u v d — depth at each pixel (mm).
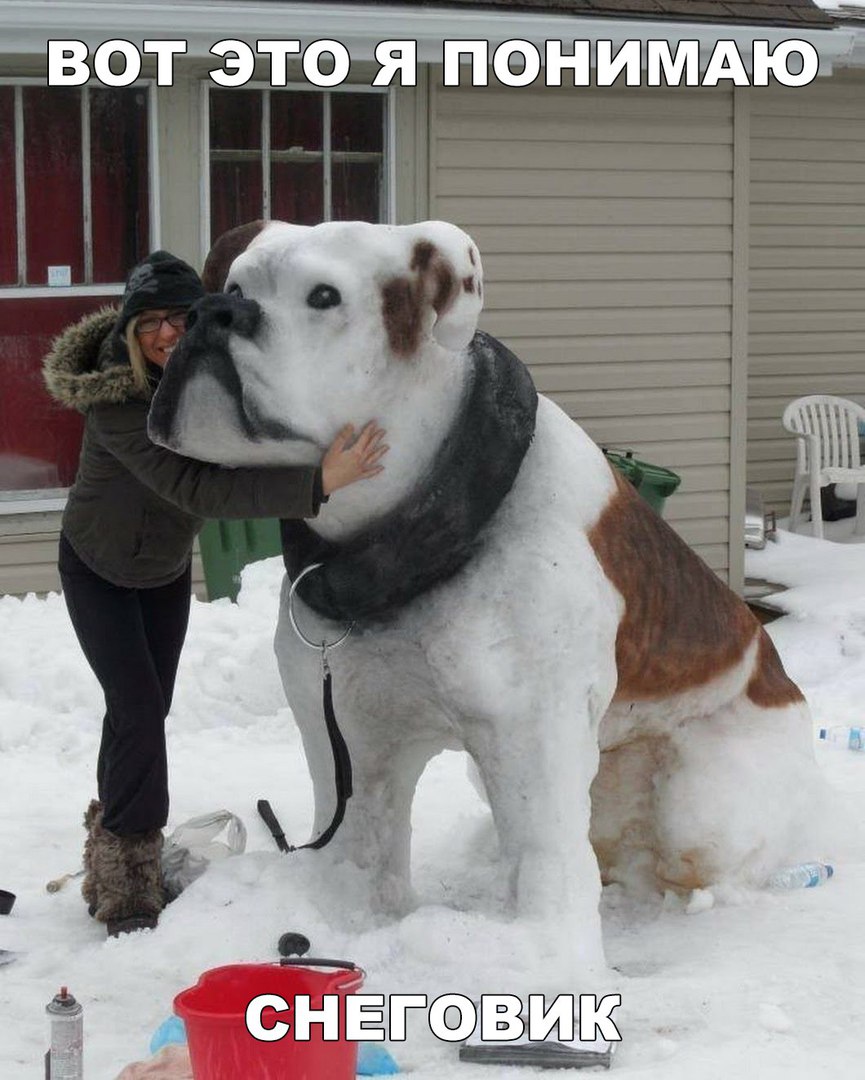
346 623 4422
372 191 10500
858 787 7043
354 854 4746
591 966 4285
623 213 11102
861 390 14242
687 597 4891
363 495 4211
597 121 10938
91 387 4664
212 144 10047
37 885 5688
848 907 5137
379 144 10461
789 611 10914
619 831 5289
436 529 4258
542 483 4395
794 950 4777
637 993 4414
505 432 4289
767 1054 4023
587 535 4473
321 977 3721
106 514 5016
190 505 4469
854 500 13945
